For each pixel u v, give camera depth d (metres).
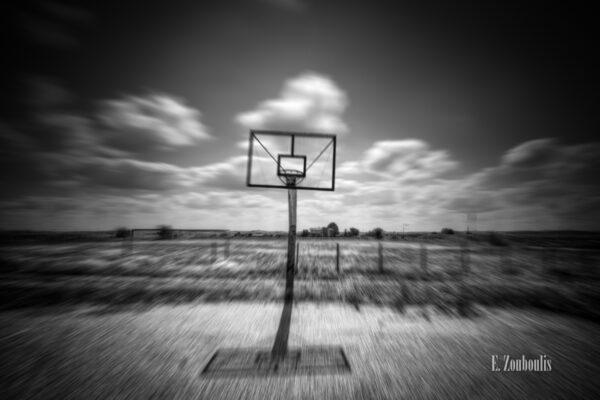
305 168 7.88
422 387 2.73
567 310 5.44
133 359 3.29
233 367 3.11
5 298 6.14
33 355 3.39
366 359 3.34
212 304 5.75
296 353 3.49
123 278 8.40
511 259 14.73
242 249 19.95
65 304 5.69
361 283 7.89
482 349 3.66
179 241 32.91
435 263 12.77
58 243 26.52
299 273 9.47
